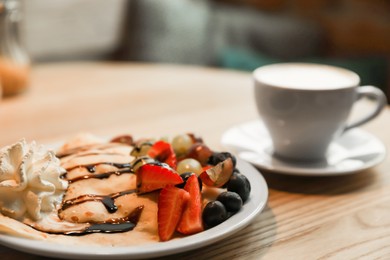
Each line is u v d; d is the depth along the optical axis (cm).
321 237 56
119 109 87
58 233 53
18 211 54
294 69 74
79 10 157
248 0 174
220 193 58
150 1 151
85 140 66
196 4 157
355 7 157
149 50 148
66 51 159
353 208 61
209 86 97
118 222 55
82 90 95
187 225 54
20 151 56
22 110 86
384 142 76
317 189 65
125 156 61
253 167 63
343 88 67
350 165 67
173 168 59
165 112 85
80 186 57
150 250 50
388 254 54
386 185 65
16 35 93
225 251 54
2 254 54
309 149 69
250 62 143
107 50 167
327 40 162
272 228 58
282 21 160
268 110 69
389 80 142
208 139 76
